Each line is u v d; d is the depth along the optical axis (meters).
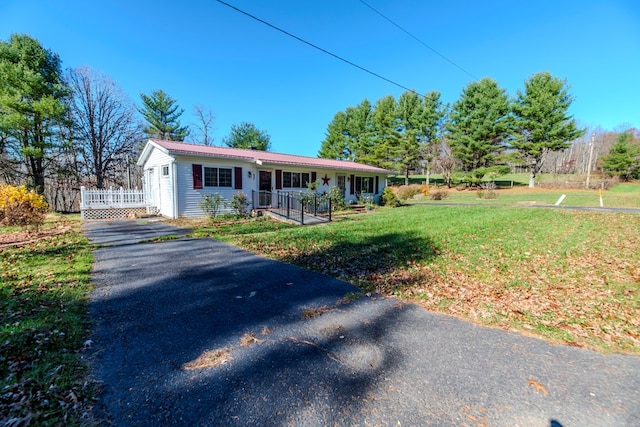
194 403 1.86
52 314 3.06
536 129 27.44
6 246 6.46
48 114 16.88
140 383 2.05
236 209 12.65
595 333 2.90
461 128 30.81
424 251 6.21
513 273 4.88
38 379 2.03
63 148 19.53
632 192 24.11
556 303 3.67
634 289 4.12
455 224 9.65
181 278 4.50
